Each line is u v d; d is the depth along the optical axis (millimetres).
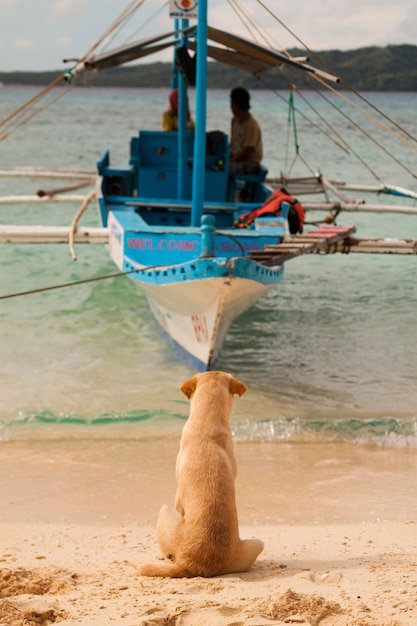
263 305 12523
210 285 8148
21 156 31047
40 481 6375
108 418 7906
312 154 33062
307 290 13469
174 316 9609
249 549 4121
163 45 12508
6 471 6574
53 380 8938
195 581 3830
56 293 12469
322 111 83125
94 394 8555
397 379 9281
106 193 13531
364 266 15273
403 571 4109
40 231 10539
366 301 12797
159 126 53375
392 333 11094
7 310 11570
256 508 5883
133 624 3102
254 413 8172
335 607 3318
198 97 9656
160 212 12141
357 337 10914
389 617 3271
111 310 11766
